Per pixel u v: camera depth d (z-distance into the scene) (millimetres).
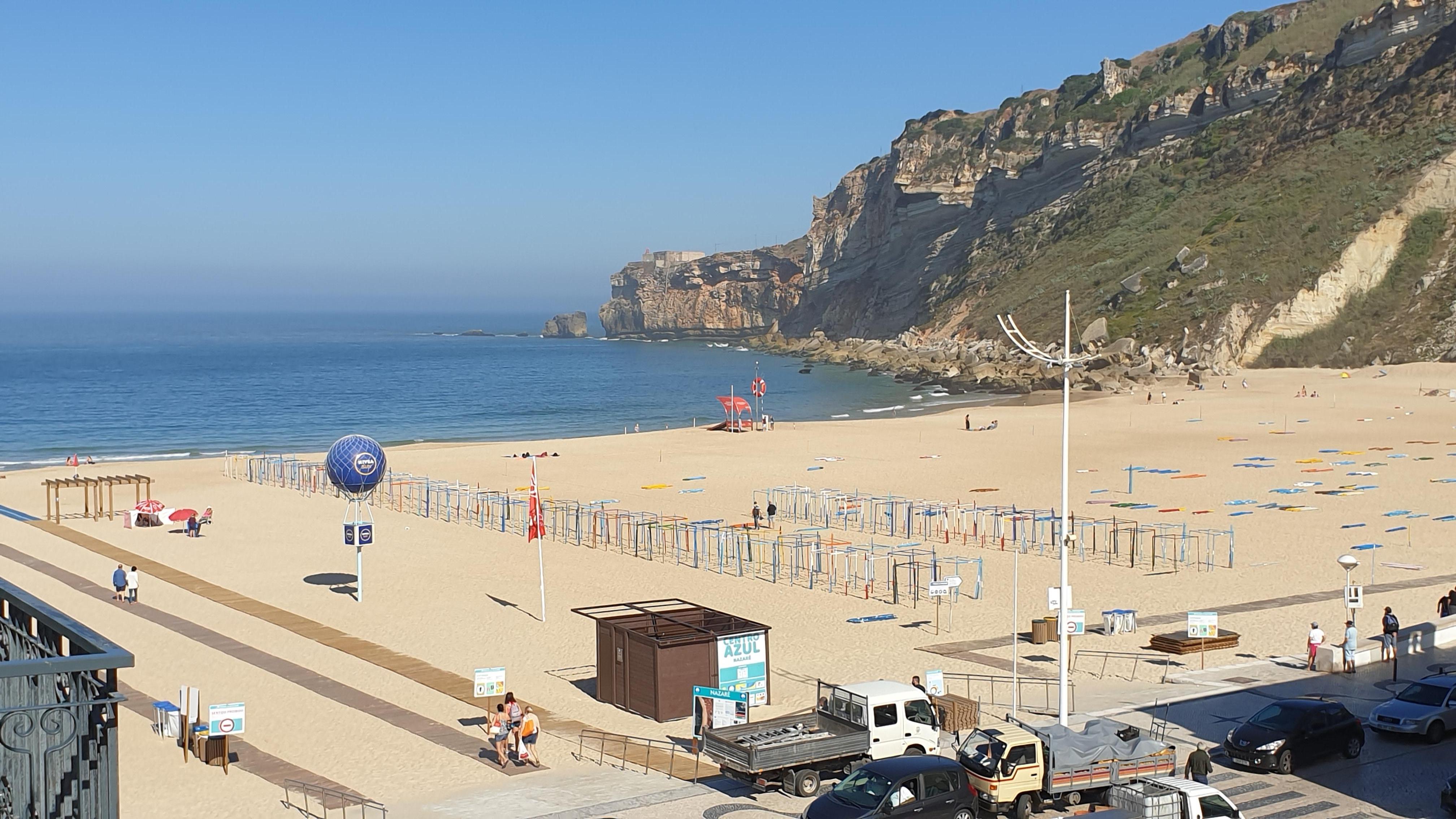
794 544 58312
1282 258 169625
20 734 9891
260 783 28938
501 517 70688
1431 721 29969
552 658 41531
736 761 27219
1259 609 46250
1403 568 52844
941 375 177875
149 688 37562
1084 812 25406
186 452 113562
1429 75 184250
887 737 28047
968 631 44125
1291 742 27828
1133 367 156000
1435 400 124688
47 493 74000
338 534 66438
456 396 182750
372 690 37250
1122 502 71688
